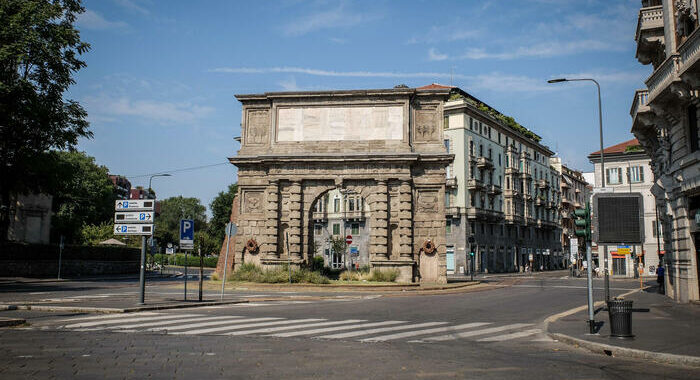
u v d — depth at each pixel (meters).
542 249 97.88
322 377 8.39
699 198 21.11
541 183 96.06
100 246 53.88
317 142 37.97
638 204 13.95
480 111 75.56
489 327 15.31
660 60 26.11
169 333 12.94
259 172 38.75
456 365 9.61
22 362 9.07
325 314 17.95
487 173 77.94
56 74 36.44
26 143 37.53
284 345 11.48
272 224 37.66
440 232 36.84
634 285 39.72
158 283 37.88
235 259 38.25
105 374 8.31
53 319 15.30
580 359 10.47
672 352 10.46
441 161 37.12
